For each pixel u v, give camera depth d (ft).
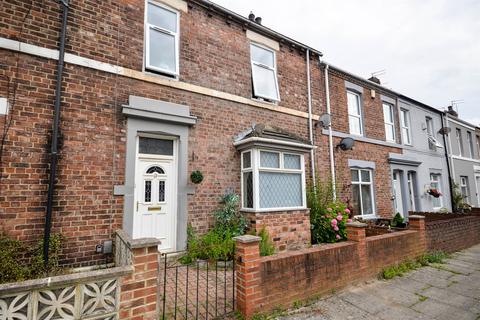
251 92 24.94
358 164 32.58
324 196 26.68
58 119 15.31
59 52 15.92
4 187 13.89
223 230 20.16
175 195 19.84
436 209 43.01
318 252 14.40
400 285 16.51
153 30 20.61
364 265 16.72
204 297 13.10
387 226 27.84
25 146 14.61
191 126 20.79
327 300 13.96
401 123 41.27
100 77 17.40
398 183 39.19
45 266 13.96
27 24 15.37
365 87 36.35
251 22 25.32
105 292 8.63
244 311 11.34
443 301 14.35
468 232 28.63
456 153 51.67
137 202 18.39
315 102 29.96
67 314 7.97
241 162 22.89
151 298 9.46
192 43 22.03
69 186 15.61
